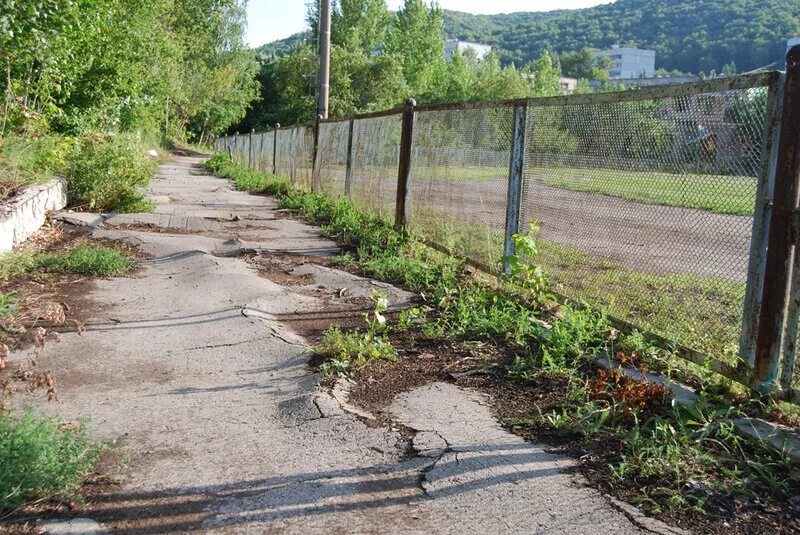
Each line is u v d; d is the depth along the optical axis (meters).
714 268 3.99
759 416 3.43
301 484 2.87
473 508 2.69
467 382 4.05
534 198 5.64
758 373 3.52
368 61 62.97
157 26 22.62
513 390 3.92
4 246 7.02
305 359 4.41
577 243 5.10
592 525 2.57
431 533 2.52
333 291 6.33
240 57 61.00
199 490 2.81
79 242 8.27
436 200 7.54
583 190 5.00
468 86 66.56
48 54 11.13
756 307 3.54
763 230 3.48
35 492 2.71
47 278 6.45
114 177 11.02
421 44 76.44
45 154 10.24
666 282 4.28
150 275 6.89
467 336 4.88
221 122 61.09
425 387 3.98
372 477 2.93
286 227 10.23
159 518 2.60
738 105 3.64
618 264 4.67
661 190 4.26
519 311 5.39
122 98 17.66
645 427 3.34
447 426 3.44
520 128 5.75
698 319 4.05
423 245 7.62
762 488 2.82
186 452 3.15
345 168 11.14
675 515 2.64
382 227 9.02
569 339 4.42
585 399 3.69
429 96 72.38
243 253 8.07
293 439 3.30
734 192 3.74
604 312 4.61
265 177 18.58
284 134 17.34
